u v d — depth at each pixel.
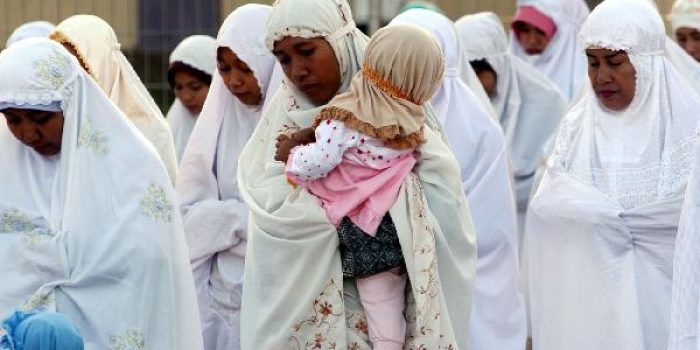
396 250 16.94
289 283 17.03
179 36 32.44
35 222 17.67
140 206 17.55
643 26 20.48
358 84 16.98
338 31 17.45
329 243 16.94
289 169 16.95
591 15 20.80
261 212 17.16
